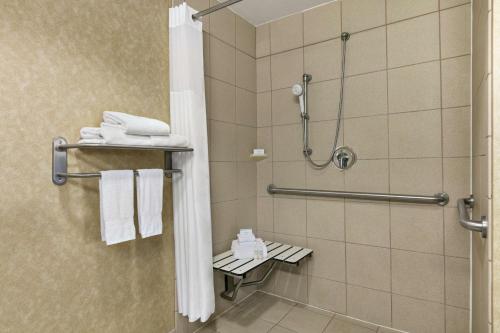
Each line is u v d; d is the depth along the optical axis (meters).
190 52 1.42
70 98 1.10
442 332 1.53
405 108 1.62
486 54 0.73
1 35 0.92
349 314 1.82
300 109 1.98
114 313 1.26
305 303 1.99
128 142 1.11
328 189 1.88
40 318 1.01
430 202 1.53
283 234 2.08
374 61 1.71
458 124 1.48
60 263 1.07
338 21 1.83
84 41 1.15
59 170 1.06
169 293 1.52
